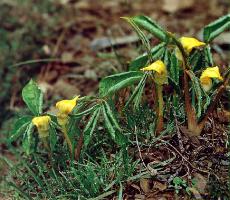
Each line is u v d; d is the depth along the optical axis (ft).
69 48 4.51
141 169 2.77
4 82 4.17
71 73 4.20
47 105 3.77
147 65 2.73
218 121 2.94
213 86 2.75
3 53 4.32
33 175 2.80
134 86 3.18
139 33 2.72
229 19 2.82
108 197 2.72
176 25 4.73
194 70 2.89
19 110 3.85
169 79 2.74
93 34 4.71
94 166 2.85
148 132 2.91
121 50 4.25
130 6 5.12
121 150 2.85
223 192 2.61
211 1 5.02
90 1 5.19
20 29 4.58
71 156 2.83
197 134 2.81
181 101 2.96
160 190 2.68
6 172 3.27
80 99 2.66
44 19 4.75
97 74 4.03
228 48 4.00
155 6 5.10
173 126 2.88
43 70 4.30
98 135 2.97
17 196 2.88
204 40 2.85
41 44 4.52
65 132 2.73
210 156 2.77
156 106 2.80
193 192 2.63
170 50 2.80
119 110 2.99
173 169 2.73
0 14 4.70
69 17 4.90
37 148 3.16
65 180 2.85
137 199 2.68
